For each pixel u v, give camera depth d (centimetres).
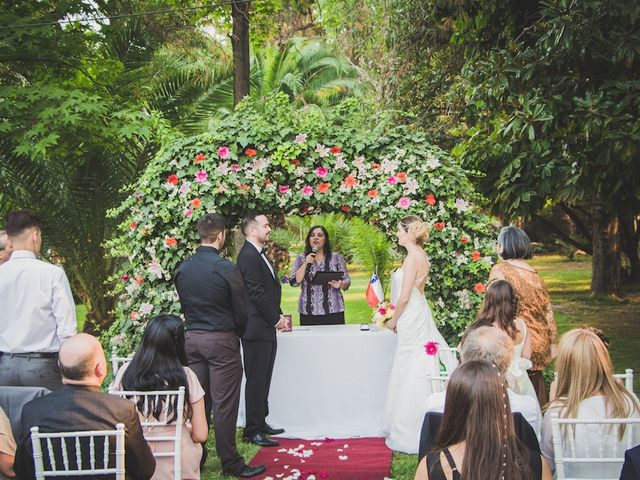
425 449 277
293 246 1761
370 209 582
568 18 632
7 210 1018
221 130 588
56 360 420
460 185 590
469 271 584
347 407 563
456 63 1055
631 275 1694
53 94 757
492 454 207
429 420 283
